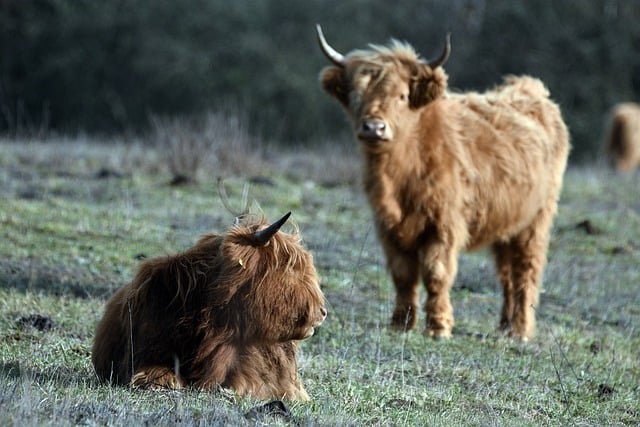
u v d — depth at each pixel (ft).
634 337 113.50
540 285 117.50
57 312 98.22
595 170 242.17
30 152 194.29
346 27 414.82
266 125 389.60
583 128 379.14
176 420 62.69
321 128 401.29
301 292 70.85
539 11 394.11
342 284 120.98
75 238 131.03
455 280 133.18
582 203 191.21
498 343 104.32
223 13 404.98
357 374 86.33
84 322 95.96
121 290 77.66
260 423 63.72
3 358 79.51
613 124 290.15
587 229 165.07
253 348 72.28
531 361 97.86
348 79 113.91
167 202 159.22
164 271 72.54
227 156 191.01
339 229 153.69
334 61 116.26
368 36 416.87
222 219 151.12
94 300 103.71
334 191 182.60
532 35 394.73
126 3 396.57
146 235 135.54
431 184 107.34
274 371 73.82
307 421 66.23
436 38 417.69
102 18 393.29
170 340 71.10
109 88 395.75
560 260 145.89
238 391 70.95
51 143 214.69
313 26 410.31
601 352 105.09
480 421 74.33
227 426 62.23
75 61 388.98
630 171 268.41
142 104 394.11
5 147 204.13
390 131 106.01
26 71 396.16
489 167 111.86
